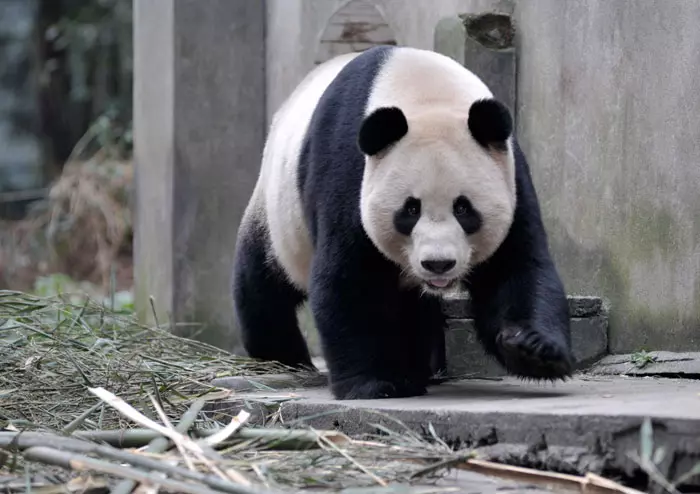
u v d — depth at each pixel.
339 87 11.29
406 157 10.00
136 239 20.55
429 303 12.02
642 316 12.64
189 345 14.04
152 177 19.70
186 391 11.57
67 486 7.46
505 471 7.82
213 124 19.00
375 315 10.86
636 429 7.88
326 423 9.79
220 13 19.00
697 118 11.85
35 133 43.78
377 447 8.52
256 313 13.76
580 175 13.55
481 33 14.55
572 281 13.73
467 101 10.59
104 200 31.67
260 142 19.19
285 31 18.39
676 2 12.09
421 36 16.09
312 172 11.19
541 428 8.27
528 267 10.41
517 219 10.45
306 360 14.30
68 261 32.00
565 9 13.73
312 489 7.54
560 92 13.84
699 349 11.90
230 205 19.05
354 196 10.62
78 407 10.88
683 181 12.06
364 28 17.33
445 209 9.88
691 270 11.98
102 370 11.96
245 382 11.85
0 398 10.89
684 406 8.47
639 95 12.64
